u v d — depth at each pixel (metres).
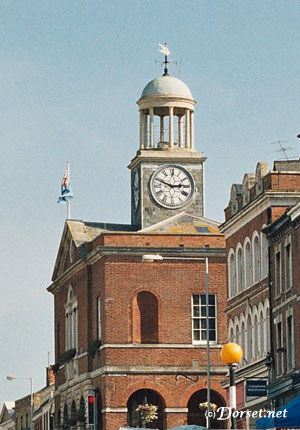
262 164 84.19
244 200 87.69
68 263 116.75
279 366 80.19
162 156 116.69
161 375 104.81
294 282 76.69
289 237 78.00
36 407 157.50
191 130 118.56
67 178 122.19
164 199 116.38
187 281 106.38
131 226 117.88
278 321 80.19
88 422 107.06
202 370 105.19
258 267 84.94
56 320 123.31
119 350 104.69
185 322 105.94
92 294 109.75
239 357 48.84
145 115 118.50
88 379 108.38
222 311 106.50
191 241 107.00
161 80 118.38
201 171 117.19
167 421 104.25
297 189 81.62
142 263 106.25
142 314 106.00
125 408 104.12
